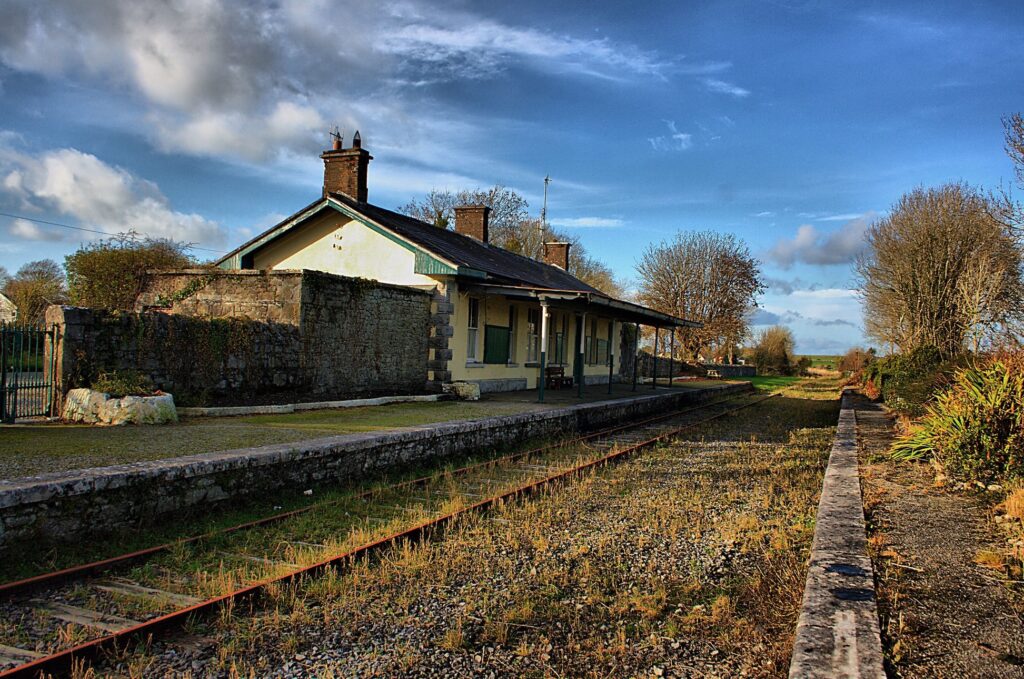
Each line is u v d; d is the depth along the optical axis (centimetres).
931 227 2617
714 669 398
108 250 2439
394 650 420
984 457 777
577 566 583
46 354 1010
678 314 4878
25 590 499
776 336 6184
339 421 1104
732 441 1426
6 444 780
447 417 1220
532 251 5056
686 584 542
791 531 682
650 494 865
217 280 1409
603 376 2872
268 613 472
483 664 405
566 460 1108
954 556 533
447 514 719
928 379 1406
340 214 1825
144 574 540
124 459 708
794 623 446
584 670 401
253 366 1248
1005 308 2025
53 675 379
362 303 1480
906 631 396
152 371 1100
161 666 397
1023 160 1708
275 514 727
